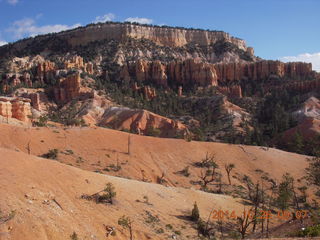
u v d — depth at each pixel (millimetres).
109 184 39906
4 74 197875
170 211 45719
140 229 36719
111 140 82562
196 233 41688
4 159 35000
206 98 168625
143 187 49312
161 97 180750
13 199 29016
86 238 30312
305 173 79375
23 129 76875
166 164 77250
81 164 68500
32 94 153375
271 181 76000
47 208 30797
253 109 161625
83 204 35719
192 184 70750
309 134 113375
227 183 72938
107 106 153625
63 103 164250
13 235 25625
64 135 79625
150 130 118000
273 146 116312
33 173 35312
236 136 123188
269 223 52594
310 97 155875
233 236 43094
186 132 125188
